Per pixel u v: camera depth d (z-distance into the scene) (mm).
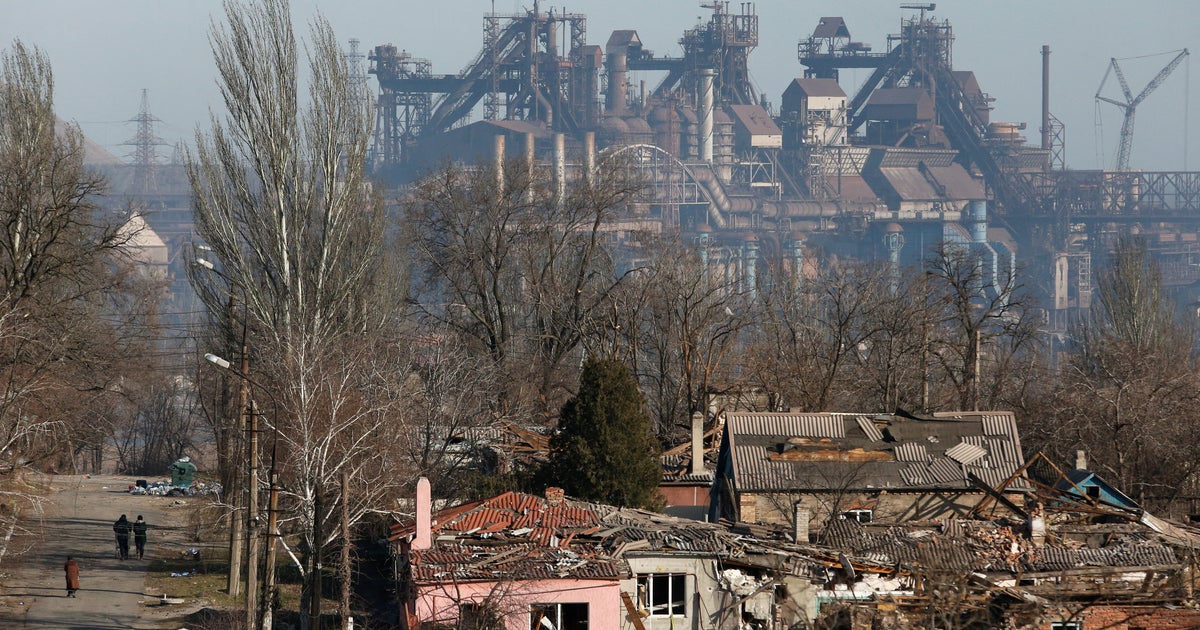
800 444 161875
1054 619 118562
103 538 195000
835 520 136125
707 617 121688
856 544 130375
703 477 183000
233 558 159625
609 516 132750
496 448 198125
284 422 158875
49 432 194375
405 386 195875
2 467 161500
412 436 184875
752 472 158375
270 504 125688
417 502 120812
